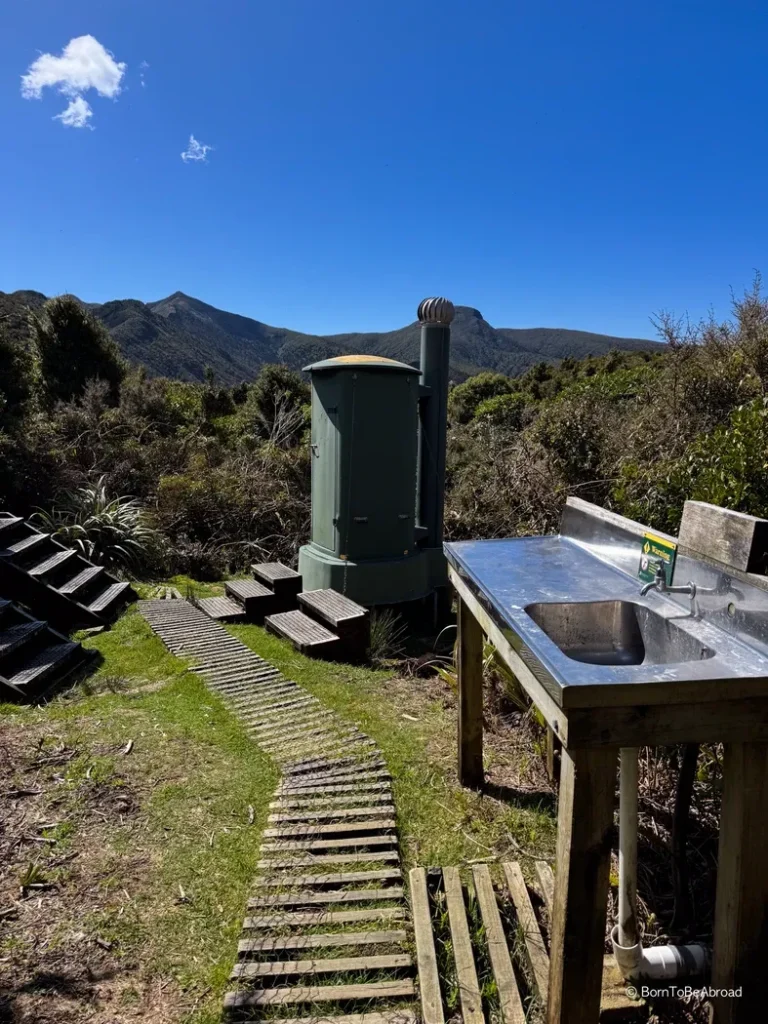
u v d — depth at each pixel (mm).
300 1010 1925
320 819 2828
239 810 2900
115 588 6172
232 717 3844
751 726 1495
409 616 6047
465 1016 1898
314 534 6176
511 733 3695
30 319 15125
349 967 2061
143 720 3727
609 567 2590
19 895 2340
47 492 8492
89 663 4684
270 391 14922
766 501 3354
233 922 2256
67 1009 1897
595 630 2273
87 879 2432
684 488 4070
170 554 7883
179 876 2467
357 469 5637
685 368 7039
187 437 11594
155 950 2125
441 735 3686
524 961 2123
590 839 1544
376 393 5566
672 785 2791
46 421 10664
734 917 1622
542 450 7371
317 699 4148
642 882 2504
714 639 1778
